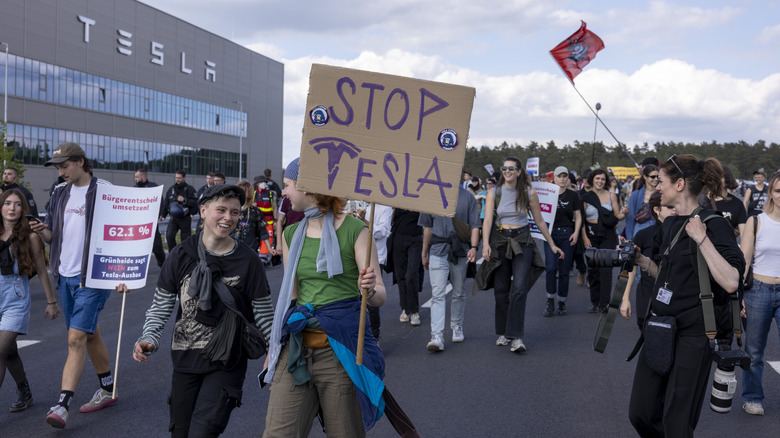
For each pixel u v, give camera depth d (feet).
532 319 30.45
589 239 33.76
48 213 17.72
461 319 25.66
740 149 480.64
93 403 17.83
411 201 10.62
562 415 17.26
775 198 17.07
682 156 12.12
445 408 17.87
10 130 182.70
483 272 24.13
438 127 10.57
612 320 13.23
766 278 17.24
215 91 279.69
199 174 269.85
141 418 17.17
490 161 405.18
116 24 221.66
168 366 22.44
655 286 12.17
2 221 17.31
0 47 178.60
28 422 16.94
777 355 23.58
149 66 238.89
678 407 11.55
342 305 10.75
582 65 29.53
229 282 11.80
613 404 18.13
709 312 11.37
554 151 418.72
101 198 17.10
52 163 16.96
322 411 10.93
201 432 11.48
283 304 10.82
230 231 11.97
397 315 31.42
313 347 10.69
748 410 17.61
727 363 11.31
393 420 10.93
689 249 11.67
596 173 33.76
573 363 22.41
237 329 11.77
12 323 17.21
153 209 17.48
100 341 18.03
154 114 242.17
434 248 24.14
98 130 215.10
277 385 10.78
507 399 18.60
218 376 11.71
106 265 16.87
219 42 281.13
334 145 10.69
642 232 17.95
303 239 11.04
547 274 31.12
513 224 23.68
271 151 327.06
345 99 10.66
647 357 11.68
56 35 197.47
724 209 21.15
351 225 10.94
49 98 195.62
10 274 17.29
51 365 22.57
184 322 11.75
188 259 11.91
